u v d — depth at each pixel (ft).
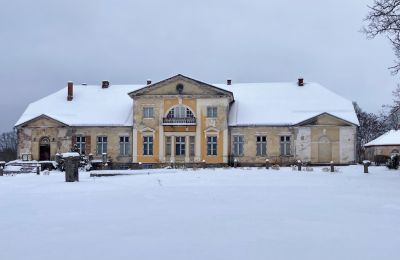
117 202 50.11
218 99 184.14
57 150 189.88
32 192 62.64
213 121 183.83
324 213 41.19
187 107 185.57
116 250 27.37
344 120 180.45
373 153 214.69
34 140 191.72
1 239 30.63
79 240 30.19
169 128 185.68
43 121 191.11
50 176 108.58
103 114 193.26
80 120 190.70
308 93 196.95
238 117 187.62
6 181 86.58
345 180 84.53
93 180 87.61
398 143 207.31
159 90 186.70
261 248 27.66
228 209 43.83
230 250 27.20
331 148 181.57
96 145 189.67
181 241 29.71
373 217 38.99
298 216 39.50
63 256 26.07
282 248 27.66
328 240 29.84
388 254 26.13
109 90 208.85
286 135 183.93
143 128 186.50
